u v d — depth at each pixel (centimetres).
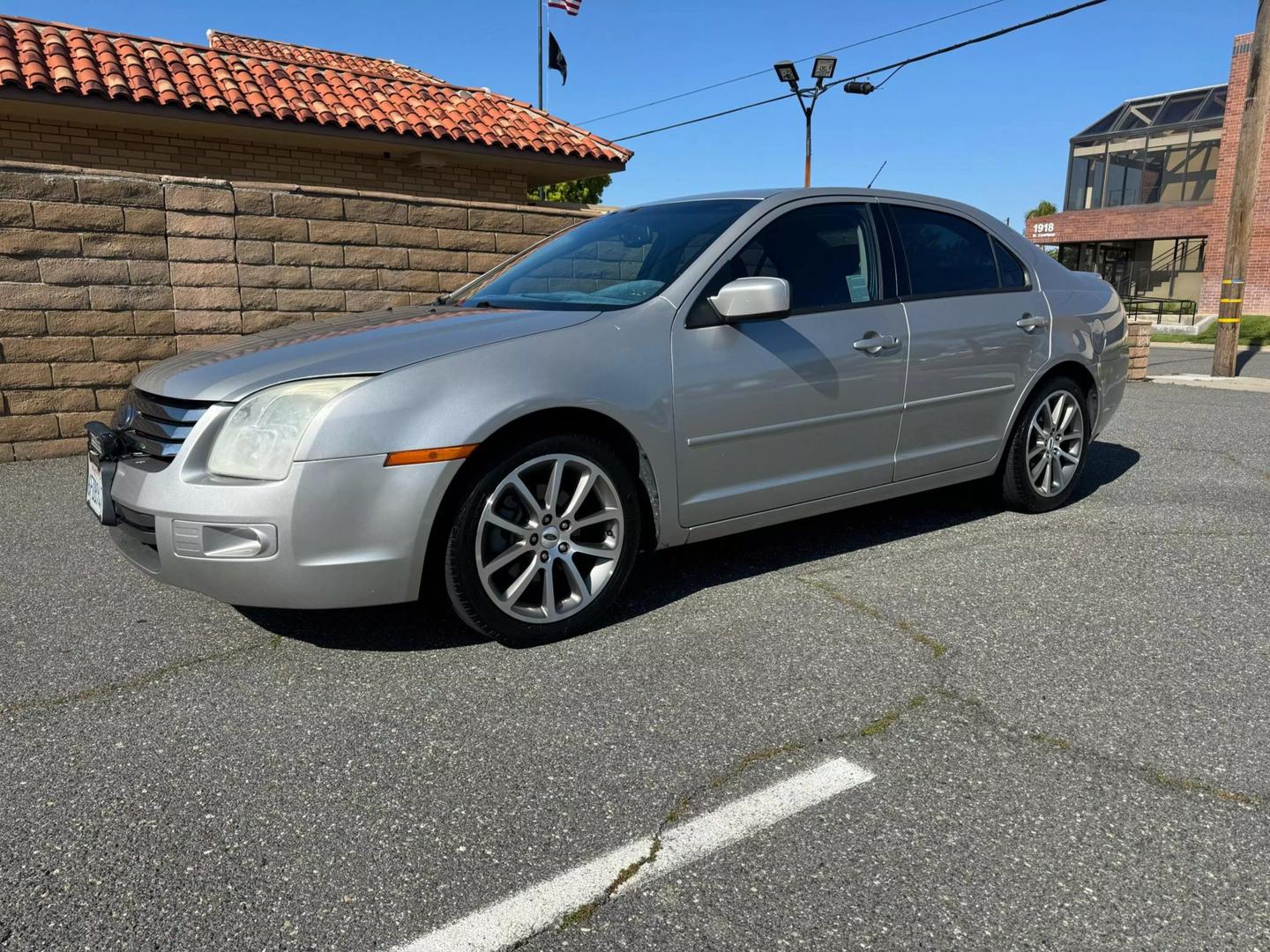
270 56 1277
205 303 679
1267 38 1180
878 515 497
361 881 205
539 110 1312
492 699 288
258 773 247
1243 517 490
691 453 352
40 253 614
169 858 213
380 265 752
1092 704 282
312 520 287
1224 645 325
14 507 516
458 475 304
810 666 309
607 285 377
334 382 297
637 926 191
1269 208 2602
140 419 322
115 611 363
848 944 186
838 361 389
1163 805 231
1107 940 186
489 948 185
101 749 260
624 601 372
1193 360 1603
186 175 1056
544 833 221
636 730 269
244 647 329
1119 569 407
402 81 1256
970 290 451
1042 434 488
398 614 358
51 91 903
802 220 402
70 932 190
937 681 298
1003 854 212
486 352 313
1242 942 185
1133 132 3027
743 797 235
